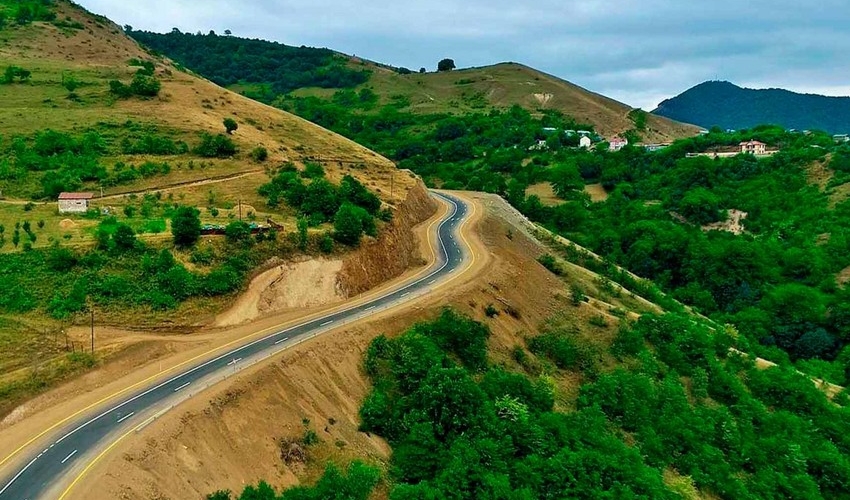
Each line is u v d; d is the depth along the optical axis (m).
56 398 42.06
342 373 50.44
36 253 55.34
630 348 69.88
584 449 49.22
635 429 57.69
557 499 45.03
